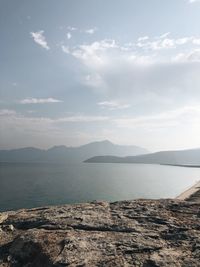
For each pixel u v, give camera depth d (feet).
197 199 157.79
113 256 34.04
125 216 49.52
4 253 38.88
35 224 48.60
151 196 293.02
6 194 304.09
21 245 39.17
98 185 399.24
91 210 54.80
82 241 38.32
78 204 63.26
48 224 47.11
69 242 37.88
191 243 36.73
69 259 33.58
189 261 31.81
